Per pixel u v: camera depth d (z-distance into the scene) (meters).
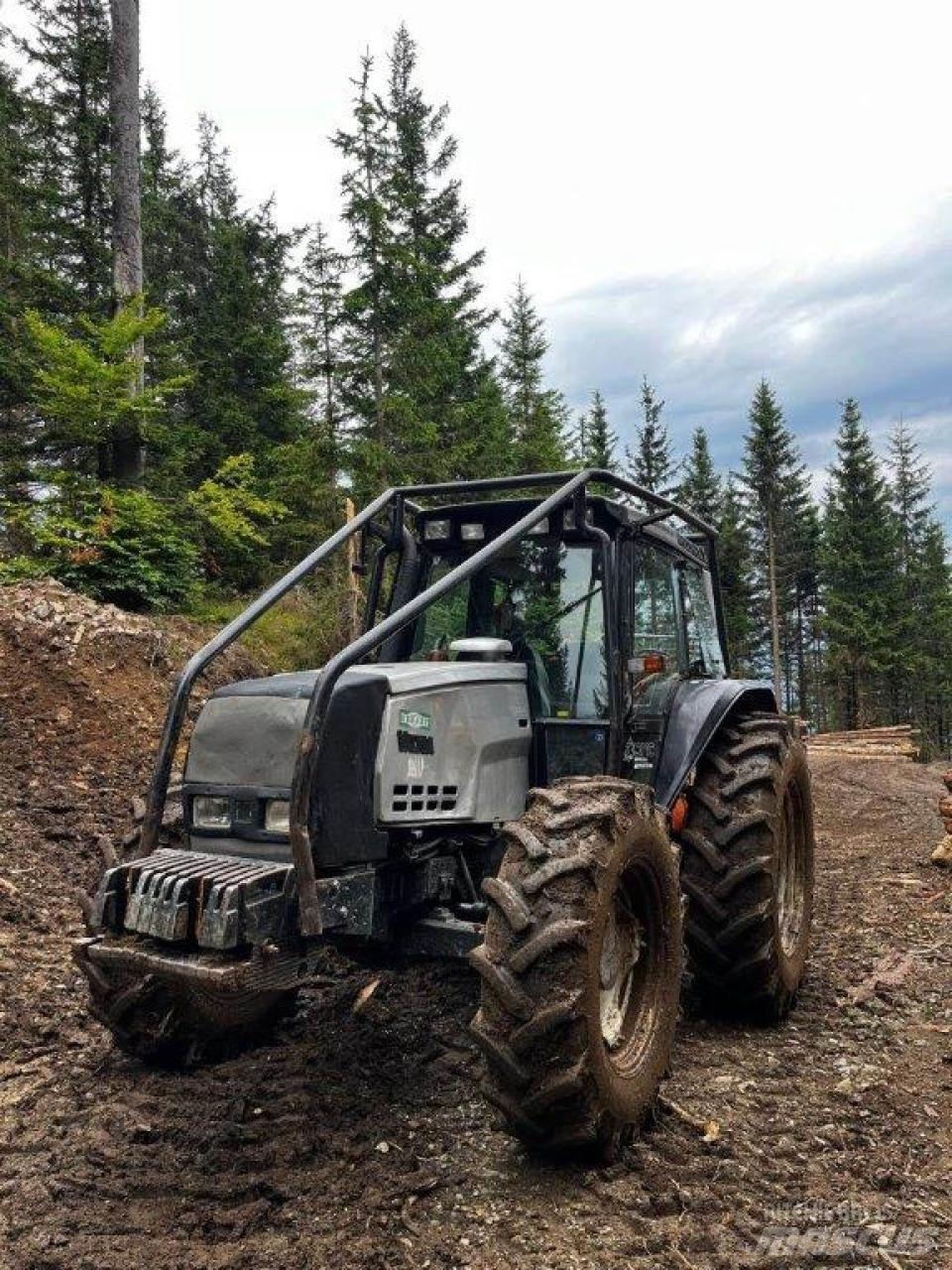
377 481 16.36
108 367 11.37
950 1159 3.03
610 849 2.95
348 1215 2.63
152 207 25.30
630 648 4.04
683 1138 3.13
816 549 51.66
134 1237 2.55
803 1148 3.07
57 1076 3.56
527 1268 2.40
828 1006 4.51
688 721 4.22
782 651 54.41
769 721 4.55
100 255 16.84
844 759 16.66
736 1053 3.90
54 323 15.01
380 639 3.09
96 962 3.06
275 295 26.52
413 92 26.53
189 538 14.25
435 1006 4.23
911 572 54.62
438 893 3.46
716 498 51.28
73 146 17.42
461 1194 2.75
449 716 3.49
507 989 2.73
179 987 3.32
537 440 28.22
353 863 3.16
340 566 15.86
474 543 4.39
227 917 2.76
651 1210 2.68
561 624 4.05
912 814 10.85
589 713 3.90
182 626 11.38
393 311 16.80
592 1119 2.77
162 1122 3.16
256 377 22.66
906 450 57.62
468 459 22.09
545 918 2.79
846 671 44.91
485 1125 3.16
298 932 2.92
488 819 3.60
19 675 8.70
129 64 14.03
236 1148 3.01
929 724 54.84
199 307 25.38
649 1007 3.29
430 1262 2.43
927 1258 2.48
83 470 13.58
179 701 3.34
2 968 4.50
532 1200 2.72
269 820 3.12
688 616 4.93
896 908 6.34
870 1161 3.00
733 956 4.06
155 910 2.90
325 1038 3.88
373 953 3.47
